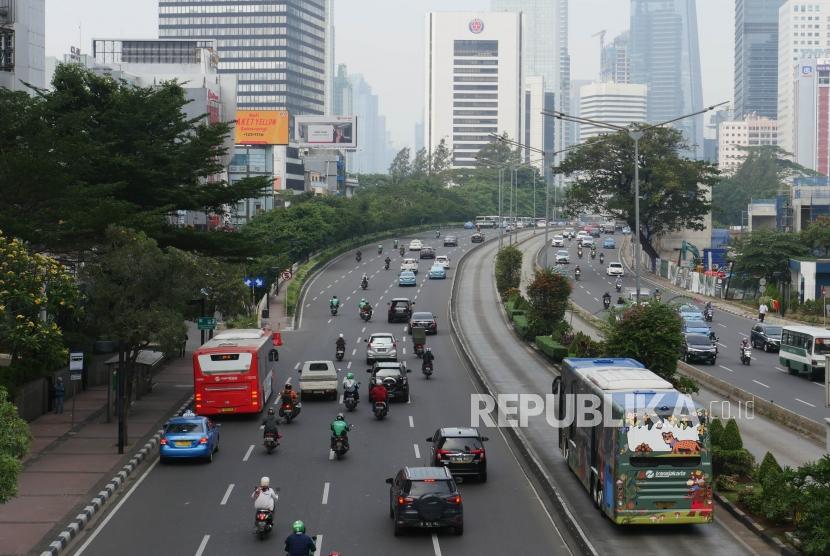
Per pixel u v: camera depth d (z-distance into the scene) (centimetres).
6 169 4606
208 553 2647
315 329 8244
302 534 2395
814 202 13925
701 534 2831
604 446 2931
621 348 4278
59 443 4075
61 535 2750
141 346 4594
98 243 4919
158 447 4100
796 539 2630
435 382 5831
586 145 12462
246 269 8512
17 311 4091
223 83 13588
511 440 4212
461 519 2797
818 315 8912
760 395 5366
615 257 14588
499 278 10556
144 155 5978
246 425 4538
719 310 9831
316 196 16225
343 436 3812
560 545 2736
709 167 12356
